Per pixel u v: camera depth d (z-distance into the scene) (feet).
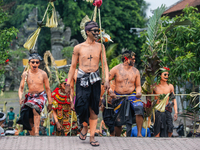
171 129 27.07
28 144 14.58
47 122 29.43
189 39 40.19
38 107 23.17
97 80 15.74
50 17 24.29
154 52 23.85
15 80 120.37
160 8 26.58
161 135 26.48
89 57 16.03
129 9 132.57
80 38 137.80
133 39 129.39
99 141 15.69
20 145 14.37
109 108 25.90
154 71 23.29
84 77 15.76
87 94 15.64
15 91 122.72
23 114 23.27
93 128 15.49
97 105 15.83
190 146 14.75
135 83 22.29
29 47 24.41
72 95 18.63
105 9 125.08
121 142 15.48
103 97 25.98
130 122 21.56
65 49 112.78
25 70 24.32
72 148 14.28
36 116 23.15
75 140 15.88
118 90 22.09
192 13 42.14
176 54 41.42
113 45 58.18
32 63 23.59
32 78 23.80
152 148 14.39
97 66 16.17
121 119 21.80
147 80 23.38
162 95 22.26
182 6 60.54
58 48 116.88
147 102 23.67
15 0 130.62
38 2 128.36
